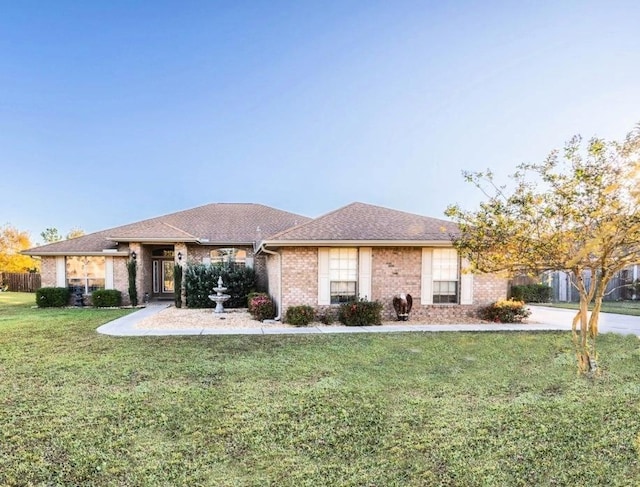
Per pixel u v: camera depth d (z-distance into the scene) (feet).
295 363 26.21
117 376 23.15
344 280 46.47
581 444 14.89
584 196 19.92
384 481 12.51
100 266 66.69
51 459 13.75
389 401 19.27
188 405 18.66
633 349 30.76
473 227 24.23
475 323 44.52
